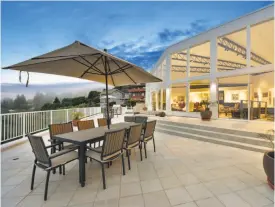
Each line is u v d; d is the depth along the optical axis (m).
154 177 3.07
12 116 5.21
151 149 4.89
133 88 38.28
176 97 11.33
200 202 2.32
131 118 6.73
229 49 8.67
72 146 3.47
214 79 8.85
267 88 7.05
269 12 6.88
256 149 4.52
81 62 3.57
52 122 7.45
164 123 8.33
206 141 5.75
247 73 7.56
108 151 2.83
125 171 3.33
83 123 4.52
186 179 2.99
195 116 9.95
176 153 4.48
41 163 2.60
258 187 2.71
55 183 2.84
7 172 3.27
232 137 5.28
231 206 2.23
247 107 7.67
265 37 7.33
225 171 3.32
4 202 2.32
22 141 5.41
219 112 8.74
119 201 2.34
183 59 11.15
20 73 3.11
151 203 2.29
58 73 3.85
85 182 2.87
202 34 9.48
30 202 2.32
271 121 6.91
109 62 3.82
